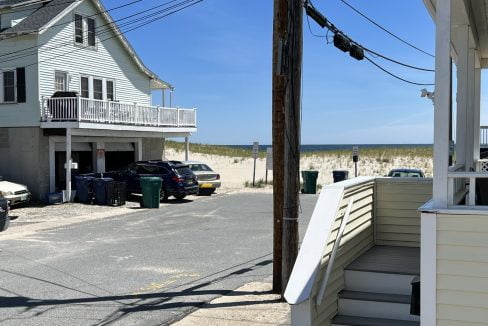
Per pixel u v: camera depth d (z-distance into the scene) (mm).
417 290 5078
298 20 7496
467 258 4395
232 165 46781
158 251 11820
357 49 11797
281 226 7992
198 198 24406
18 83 22781
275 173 7973
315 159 50969
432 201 4938
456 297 4438
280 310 7121
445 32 4441
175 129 28141
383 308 5859
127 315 7129
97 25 26062
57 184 24375
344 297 6016
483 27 6703
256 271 9703
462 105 6156
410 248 7652
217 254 11406
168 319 6918
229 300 7727
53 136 22891
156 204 20562
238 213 18922
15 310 7418
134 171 23016
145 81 29906
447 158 4504
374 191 7852
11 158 22938
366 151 59281
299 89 7531
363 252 7285
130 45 27969
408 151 58719
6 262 10703
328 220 5539
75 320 6938
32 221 17016
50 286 8758
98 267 10180
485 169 8477
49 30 23016
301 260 5227
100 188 21359
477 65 8297
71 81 24438
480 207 4426
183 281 9000
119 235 14188
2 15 24625
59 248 12273
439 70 4477
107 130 23828
